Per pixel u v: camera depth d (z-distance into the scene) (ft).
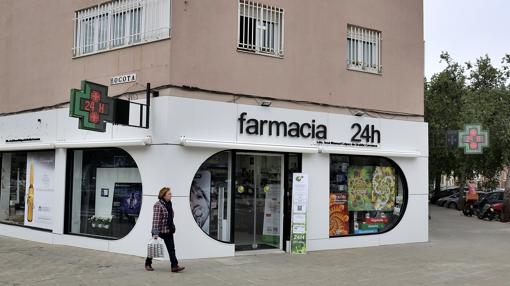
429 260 39.50
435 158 107.86
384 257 40.63
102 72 41.98
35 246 42.83
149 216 37.32
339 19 46.34
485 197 85.05
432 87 105.91
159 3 38.58
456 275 33.53
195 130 37.91
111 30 41.88
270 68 42.01
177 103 37.22
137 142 37.52
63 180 43.98
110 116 35.70
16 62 50.75
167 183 36.63
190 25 38.32
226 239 39.91
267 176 42.68
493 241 52.49
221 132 39.14
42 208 46.34
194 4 38.60
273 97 41.96
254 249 41.75
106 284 28.68
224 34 39.88
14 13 51.57
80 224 43.42
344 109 45.93
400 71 49.88
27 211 48.11
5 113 51.37
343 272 33.83
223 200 40.01
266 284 29.66
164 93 37.27
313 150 43.11
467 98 86.07
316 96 44.34
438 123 103.19
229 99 39.73
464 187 106.52
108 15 42.22
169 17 37.78
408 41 50.62
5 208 51.13
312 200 43.73
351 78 46.62
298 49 43.62
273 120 41.81
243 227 41.32
